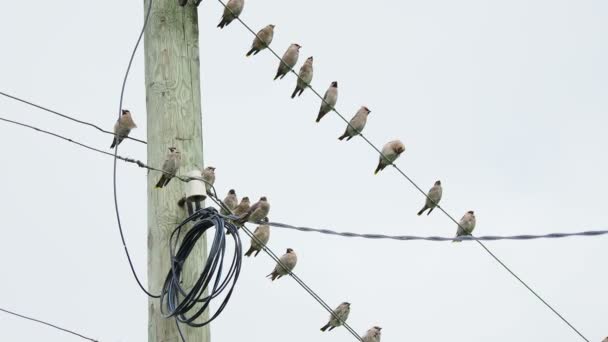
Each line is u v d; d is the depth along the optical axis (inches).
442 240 586.9
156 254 482.0
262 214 638.5
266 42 727.7
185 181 491.2
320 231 587.8
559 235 570.3
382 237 588.7
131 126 569.9
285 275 647.8
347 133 747.4
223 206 531.8
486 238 580.4
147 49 527.2
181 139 502.6
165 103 509.0
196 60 528.1
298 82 729.0
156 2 533.3
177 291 469.4
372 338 693.3
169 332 467.2
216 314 472.7
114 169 508.7
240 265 479.5
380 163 737.6
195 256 480.1
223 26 681.0
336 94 725.3
